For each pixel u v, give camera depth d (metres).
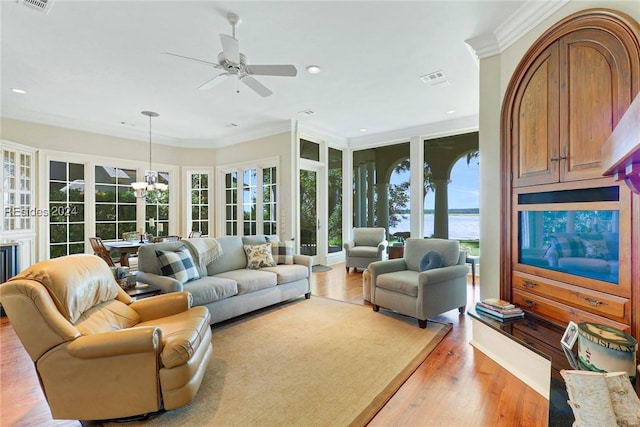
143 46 2.95
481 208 2.90
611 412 1.15
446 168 5.89
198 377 1.88
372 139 6.71
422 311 3.04
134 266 4.68
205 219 7.22
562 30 2.11
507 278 2.63
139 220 6.30
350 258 5.84
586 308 1.97
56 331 1.65
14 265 3.83
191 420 1.74
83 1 2.28
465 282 3.46
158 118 5.35
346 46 3.00
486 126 2.86
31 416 1.80
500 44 2.74
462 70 3.54
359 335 2.90
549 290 2.24
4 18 2.48
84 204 5.54
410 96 4.37
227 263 3.81
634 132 0.94
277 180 5.89
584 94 1.96
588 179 1.93
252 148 6.37
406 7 2.42
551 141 2.20
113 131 5.87
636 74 1.68
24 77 3.62
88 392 1.67
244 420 1.73
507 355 2.26
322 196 6.56
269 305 3.65
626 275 1.74
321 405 1.86
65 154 5.27
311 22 2.60
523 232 2.51
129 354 1.69
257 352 2.56
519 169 2.51
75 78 3.65
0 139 4.41
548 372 1.91
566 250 2.13
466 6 2.41
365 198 7.05
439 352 2.54
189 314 2.24
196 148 7.03
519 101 2.51
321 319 3.34
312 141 6.36
